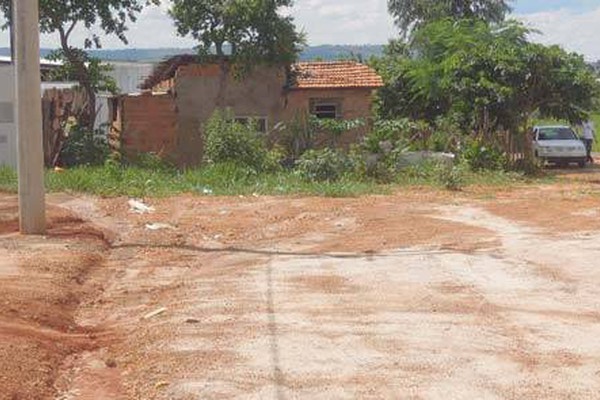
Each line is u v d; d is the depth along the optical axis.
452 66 29.02
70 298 9.57
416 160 25.23
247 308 8.95
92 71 28.23
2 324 7.90
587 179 25.83
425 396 6.24
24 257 11.34
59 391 6.64
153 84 34.62
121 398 6.46
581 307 8.79
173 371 6.93
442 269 10.84
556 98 28.73
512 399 6.16
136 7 27.53
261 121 29.41
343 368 6.89
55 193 18.70
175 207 17.23
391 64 33.97
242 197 18.91
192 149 28.38
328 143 27.77
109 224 15.15
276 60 28.19
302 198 18.83
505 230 13.91
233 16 27.39
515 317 8.42
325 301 9.20
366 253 12.11
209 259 12.13
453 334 7.84
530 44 28.55
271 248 12.81
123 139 27.58
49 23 26.58
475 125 28.84
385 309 8.80
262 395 6.30
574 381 6.53
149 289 10.31
